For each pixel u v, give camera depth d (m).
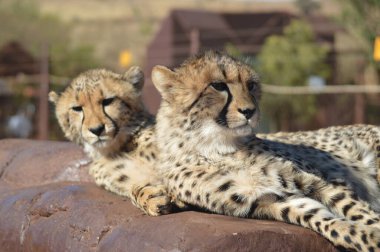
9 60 38.50
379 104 28.52
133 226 8.34
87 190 10.13
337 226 7.94
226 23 38.69
